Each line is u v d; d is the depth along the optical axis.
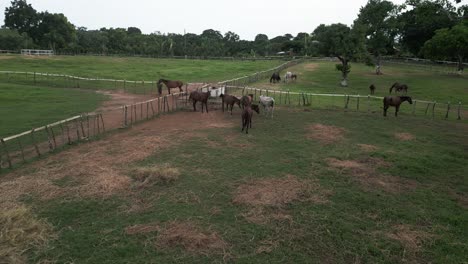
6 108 23.70
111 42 92.75
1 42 74.12
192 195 11.02
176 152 14.94
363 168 13.77
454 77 48.00
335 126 20.16
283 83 40.53
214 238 8.78
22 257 7.94
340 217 10.05
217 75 49.00
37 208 10.07
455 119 23.53
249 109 18.14
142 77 44.34
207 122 20.36
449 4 52.88
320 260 8.20
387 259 8.33
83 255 8.07
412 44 66.62
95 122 20.23
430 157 15.22
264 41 121.94
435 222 9.95
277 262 8.05
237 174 12.74
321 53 41.09
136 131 18.34
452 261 8.30
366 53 39.19
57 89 33.25
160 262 7.89
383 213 10.34
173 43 89.31
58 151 15.05
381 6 51.38
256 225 9.45
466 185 12.56
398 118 22.91
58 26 89.75
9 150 15.23
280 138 17.44
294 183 12.06
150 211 10.04
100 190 11.16
